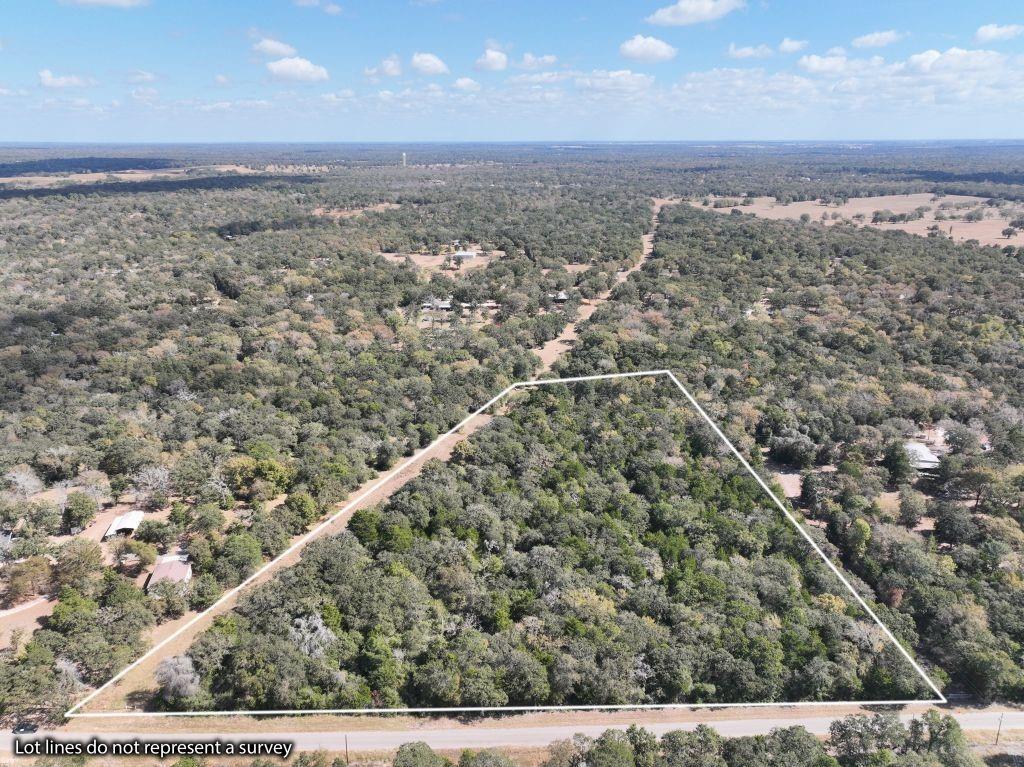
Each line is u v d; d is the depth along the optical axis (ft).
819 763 146.30
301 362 382.83
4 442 275.80
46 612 193.77
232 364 372.58
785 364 370.53
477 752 151.33
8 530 224.94
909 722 162.30
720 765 144.97
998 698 172.24
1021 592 196.03
